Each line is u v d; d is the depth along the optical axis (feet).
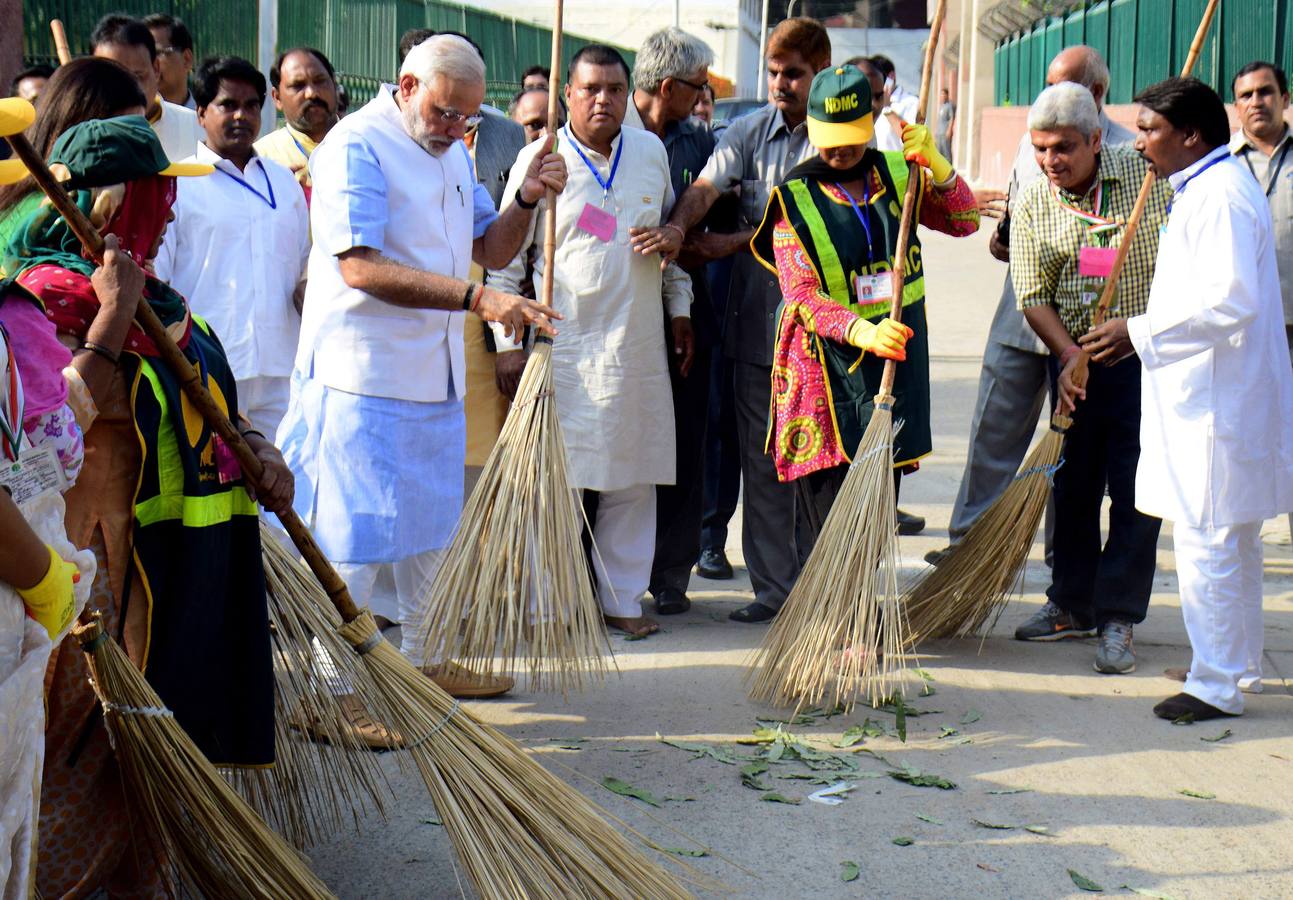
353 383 13.38
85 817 9.14
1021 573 17.93
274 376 16.14
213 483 9.46
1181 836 11.65
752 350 17.33
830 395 15.37
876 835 11.64
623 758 13.25
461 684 14.67
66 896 9.14
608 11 115.34
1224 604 14.16
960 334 41.60
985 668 16.05
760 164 17.43
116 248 8.53
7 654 6.98
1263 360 13.91
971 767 13.09
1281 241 19.57
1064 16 75.46
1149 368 14.16
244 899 9.18
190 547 9.29
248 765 9.84
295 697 10.86
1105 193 16.07
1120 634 15.88
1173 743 13.71
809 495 16.03
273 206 16.10
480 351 17.54
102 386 8.48
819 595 14.48
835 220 15.30
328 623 10.75
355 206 12.88
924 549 20.98
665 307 17.69
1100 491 16.66
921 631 16.63
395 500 13.58
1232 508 13.96
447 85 13.05
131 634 9.24
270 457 9.80
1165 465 14.24
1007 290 19.04
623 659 16.22
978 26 100.37
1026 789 12.58
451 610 13.25
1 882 6.97
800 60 17.04
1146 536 15.70
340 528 13.53
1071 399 15.84
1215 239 13.47
